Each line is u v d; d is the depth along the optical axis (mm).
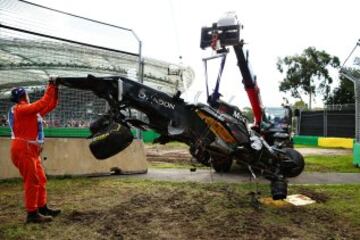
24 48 10625
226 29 6746
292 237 5457
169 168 13070
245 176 11258
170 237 5379
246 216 6488
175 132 5746
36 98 10969
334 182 10414
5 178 9594
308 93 55062
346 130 30469
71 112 11047
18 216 6297
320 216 6566
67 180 9922
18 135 5859
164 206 7070
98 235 5395
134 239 5273
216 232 5625
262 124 11953
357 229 5875
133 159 11492
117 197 7766
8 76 10508
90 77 5379
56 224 5855
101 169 10930
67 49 11477
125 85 5477
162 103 5715
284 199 7555
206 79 6699
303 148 27172
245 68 9359
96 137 5184
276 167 7109
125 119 5496
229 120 6414
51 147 10336
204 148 6152
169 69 14383
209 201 7516
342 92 48719
